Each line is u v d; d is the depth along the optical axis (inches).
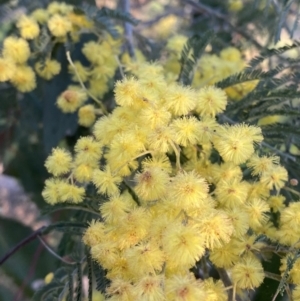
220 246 2.5
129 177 3.4
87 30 4.9
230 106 3.8
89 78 4.9
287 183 3.7
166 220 2.6
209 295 2.5
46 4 5.3
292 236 2.9
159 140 2.9
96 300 3.9
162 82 3.3
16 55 4.5
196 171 3.2
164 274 2.5
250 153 2.9
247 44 5.8
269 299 3.4
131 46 5.2
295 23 4.0
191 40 4.2
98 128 3.2
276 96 3.6
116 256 2.7
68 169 3.4
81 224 3.6
